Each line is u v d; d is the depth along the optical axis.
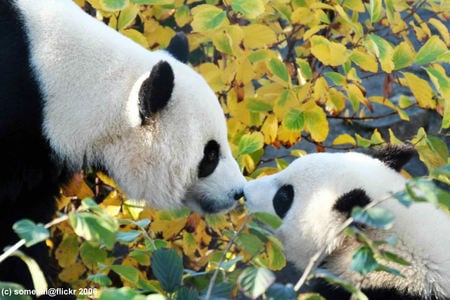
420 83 10.50
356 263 6.41
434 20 11.32
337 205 9.08
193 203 9.88
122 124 9.07
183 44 9.85
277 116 10.36
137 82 9.01
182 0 11.28
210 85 10.57
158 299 6.12
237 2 9.83
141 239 10.75
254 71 11.06
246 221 7.11
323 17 10.69
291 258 9.66
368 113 14.74
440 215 9.03
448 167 6.56
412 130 14.66
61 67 8.82
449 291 8.70
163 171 9.32
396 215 8.90
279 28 11.70
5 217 9.20
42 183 9.23
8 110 8.60
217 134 9.43
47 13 8.97
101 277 7.62
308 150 14.26
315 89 10.39
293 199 9.41
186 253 10.53
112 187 10.68
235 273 7.55
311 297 6.67
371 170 9.29
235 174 9.77
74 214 6.36
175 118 9.16
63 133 8.88
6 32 8.70
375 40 9.97
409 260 8.77
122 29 10.37
